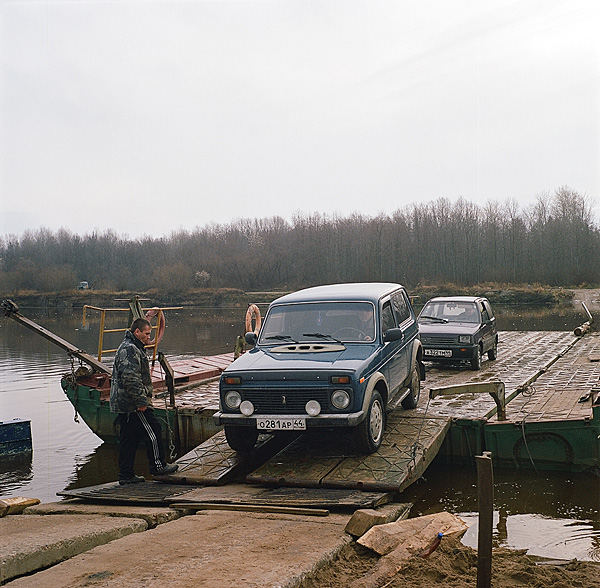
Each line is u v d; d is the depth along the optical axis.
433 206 79.69
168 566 4.64
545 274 65.56
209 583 4.25
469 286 66.62
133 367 7.88
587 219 65.31
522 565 5.25
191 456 8.70
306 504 6.51
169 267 79.81
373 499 6.57
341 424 7.47
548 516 7.41
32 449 12.18
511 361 17.00
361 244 83.25
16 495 9.33
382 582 4.66
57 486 9.80
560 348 19.58
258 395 7.84
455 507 7.89
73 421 14.61
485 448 9.58
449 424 9.61
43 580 4.46
